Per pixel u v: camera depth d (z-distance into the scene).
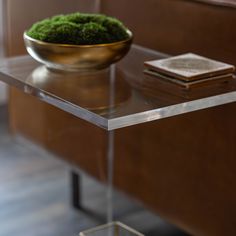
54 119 2.07
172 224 1.83
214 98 1.39
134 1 1.72
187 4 1.58
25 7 2.04
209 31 1.55
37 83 1.46
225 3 1.50
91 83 1.46
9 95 2.25
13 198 2.19
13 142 2.63
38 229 2.01
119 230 1.53
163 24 1.66
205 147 1.64
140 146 1.83
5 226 2.03
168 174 1.77
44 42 1.42
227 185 1.61
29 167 2.42
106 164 1.97
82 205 2.15
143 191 1.88
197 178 1.69
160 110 1.32
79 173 2.08
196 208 1.72
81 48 1.40
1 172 2.38
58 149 2.12
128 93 1.39
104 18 1.51
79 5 1.89
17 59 1.64
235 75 1.50
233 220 1.62
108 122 1.26
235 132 1.54
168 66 1.46
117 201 2.17
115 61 1.48
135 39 1.75
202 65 1.47
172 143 1.72
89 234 1.51
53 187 2.27
